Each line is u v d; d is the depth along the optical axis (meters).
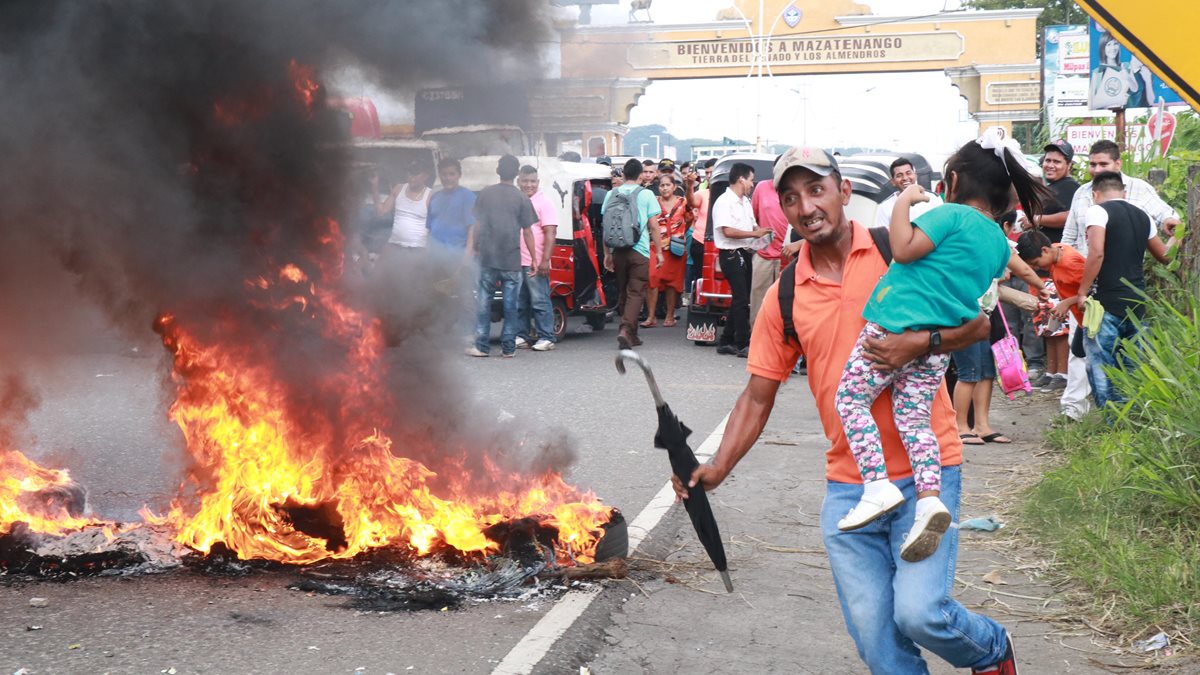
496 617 4.64
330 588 4.92
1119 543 5.36
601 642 4.48
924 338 3.23
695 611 4.86
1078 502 6.08
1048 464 7.50
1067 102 25.42
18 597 4.74
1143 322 8.05
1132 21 4.58
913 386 3.33
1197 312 7.12
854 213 11.69
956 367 8.23
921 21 50.06
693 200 15.71
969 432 8.33
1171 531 5.55
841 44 50.53
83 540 5.28
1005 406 9.75
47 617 4.52
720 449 3.62
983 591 5.12
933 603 3.25
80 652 4.18
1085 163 15.15
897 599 3.29
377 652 4.25
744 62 49.75
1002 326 8.12
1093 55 15.76
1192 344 6.71
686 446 3.61
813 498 6.82
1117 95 15.55
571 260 14.30
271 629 4.45
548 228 13.29
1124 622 4.68
